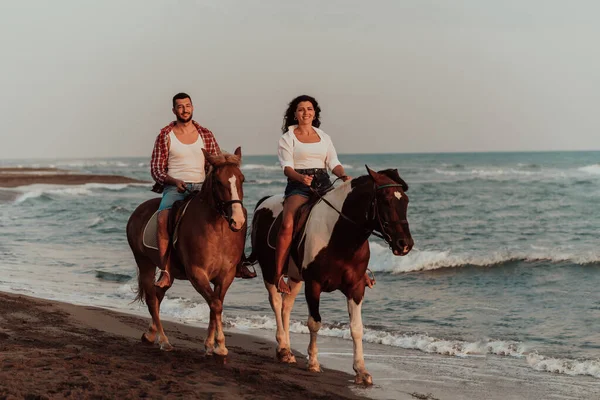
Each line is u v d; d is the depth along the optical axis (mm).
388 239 6457
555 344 9656
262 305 12781
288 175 7480
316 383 7016
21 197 44844
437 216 31688
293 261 7637
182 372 6613
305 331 10680
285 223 7453
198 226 7094
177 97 7734
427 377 7855
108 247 22188
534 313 11773
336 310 12289
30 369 6148
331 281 7098
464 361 8797
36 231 27047
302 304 12805
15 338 7938
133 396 5500
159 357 7352
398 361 8742
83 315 10219
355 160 187375
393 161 167000
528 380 7820
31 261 18828
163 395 5602
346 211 6875
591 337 10008
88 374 6066
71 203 41844
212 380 6363
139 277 8250
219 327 7309
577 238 23000
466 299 13289
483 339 10000
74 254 20391
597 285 14266
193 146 7828
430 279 15828
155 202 8289
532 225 27062
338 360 8680
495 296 13555
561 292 13672
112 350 7598
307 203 7461
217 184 6895
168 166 7848
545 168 94125
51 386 5625
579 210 32125
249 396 5949
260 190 55469
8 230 27453
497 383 7648
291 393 6320
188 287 14781
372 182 6703
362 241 6918
